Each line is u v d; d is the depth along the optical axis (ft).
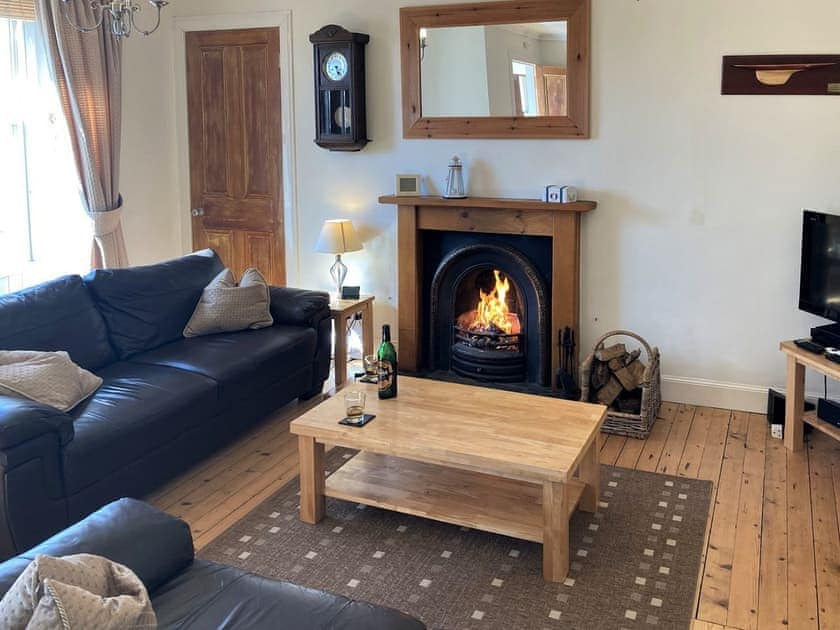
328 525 11.37
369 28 17.51
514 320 17.57
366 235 18.48
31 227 17.16
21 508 9.79
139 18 18.72
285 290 16.25
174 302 14.89
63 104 16.63
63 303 13.10
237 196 19.62
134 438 11.37
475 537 11.05
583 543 10.84
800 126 14.38
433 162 17.43
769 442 14.11
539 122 16.14
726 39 14.57
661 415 15.46
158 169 19.63
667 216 15.55
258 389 14.23
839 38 13.91
